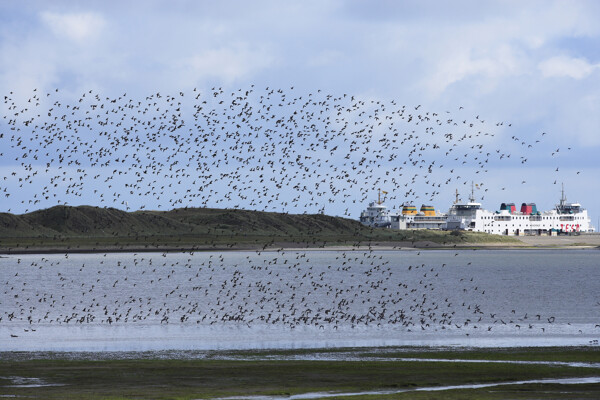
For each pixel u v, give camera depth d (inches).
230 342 2785.4
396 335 2999.5
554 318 3631.9
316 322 3440.0
